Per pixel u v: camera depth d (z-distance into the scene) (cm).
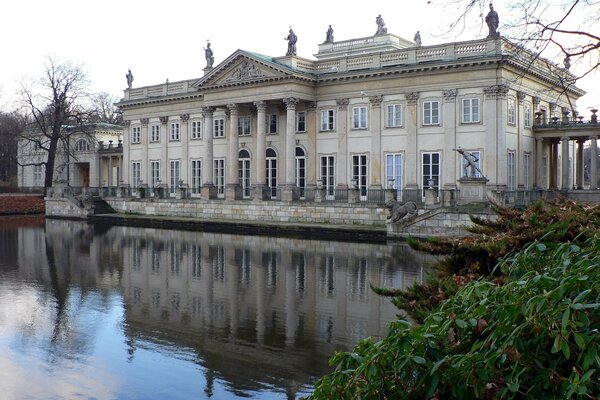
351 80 5553
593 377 499
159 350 1569
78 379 1361
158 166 7288
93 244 4166
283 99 5644
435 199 4503
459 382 553
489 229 1189
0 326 1838
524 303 555
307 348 1559
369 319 1859
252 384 1304
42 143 8844
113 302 2178
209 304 2120
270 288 2405
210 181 6347
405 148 5281
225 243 4181
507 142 4919
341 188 5647
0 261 3284
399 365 570
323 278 2614
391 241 4262
